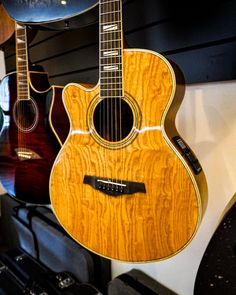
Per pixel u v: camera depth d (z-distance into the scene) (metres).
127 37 1.01
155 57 0.63
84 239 0.81
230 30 0.76
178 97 0.67
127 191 0.71
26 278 1.28
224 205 0.87
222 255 0.57
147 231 0.69
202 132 0.89
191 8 0.83
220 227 0.57
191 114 0.91
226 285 0.57
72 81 1.30
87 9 0.79
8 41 1.26
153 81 0.64
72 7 0.83
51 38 1.37
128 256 0.73
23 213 1.55
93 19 0.87
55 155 1.04
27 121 1.09
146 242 0.70
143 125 0.67
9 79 1.14
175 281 1.04
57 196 0.85
